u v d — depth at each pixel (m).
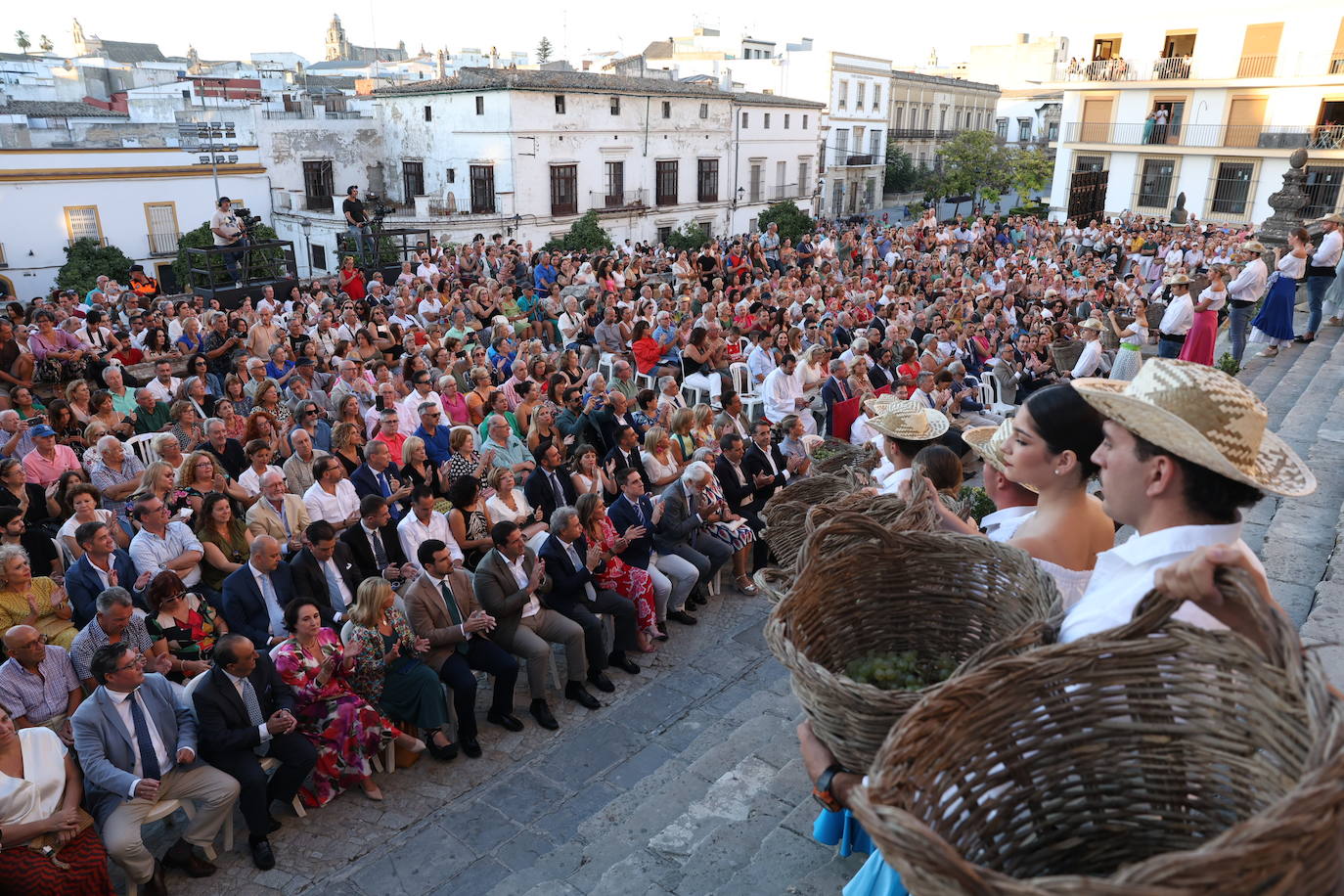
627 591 7.00
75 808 4.59
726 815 4.29
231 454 8.05
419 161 33.59
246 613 6.02
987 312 15.52
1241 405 1.42
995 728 1.27
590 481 8.15
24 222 25.39
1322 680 1.09
